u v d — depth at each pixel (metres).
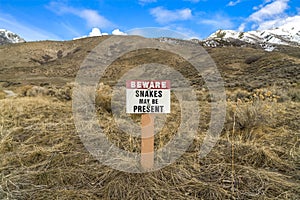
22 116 5.28
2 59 92.62
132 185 2.34
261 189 2.28
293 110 5.31
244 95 8.57
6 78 54.84
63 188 2.35
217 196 2.18
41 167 2.71
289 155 3.00
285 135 3.69
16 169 2.66
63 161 2.85
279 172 2.64
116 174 2.50
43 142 3.52
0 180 2.42
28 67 78.19
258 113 4.17
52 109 6.09
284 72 23.69
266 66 32.25
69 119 4.90
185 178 2.50
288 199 2.11
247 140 3.38
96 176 2.53
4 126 4.24
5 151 3.16
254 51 55.41
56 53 106.38
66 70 60.47
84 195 2.22
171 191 2.27
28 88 14.78
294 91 8.86
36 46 108.25
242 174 2.53
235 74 30.50
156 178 2.45
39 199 2.16
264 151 2.94
